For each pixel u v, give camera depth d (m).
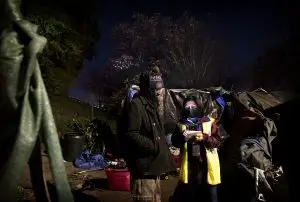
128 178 5.62
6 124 2.75
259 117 4.36
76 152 7.87
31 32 2.76
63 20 13.32
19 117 2.71
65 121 11.37
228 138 4.63
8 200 2.58
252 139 4.28
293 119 3.38
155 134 3.36
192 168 3.99
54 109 12.04
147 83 3.46
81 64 16.34
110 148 7.98
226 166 4.52
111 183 5.66
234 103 4.61
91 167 7.34
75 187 5.74
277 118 4.59
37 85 2.79
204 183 3.96
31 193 5.02
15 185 2.61
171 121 7.31
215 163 3.94
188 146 3.98
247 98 4.66
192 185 4.00
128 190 5.63
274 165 4.60
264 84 20.91
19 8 2.88
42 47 2.76
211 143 3.88
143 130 3.39
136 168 3.35
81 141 7.97
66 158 7.94
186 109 4.08
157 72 3.61
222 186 4.53
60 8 13.49
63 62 13.88
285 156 3.50
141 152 3.35
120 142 3.47
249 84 23.19
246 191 4.16
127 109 3.43
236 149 4.32
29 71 2.70
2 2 2.79
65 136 8.14
